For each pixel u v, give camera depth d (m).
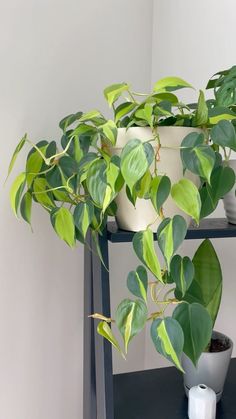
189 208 0.58
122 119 0.71
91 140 0.68
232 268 1.09
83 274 0.98
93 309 0.80
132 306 0.62
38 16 0.84
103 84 0.99
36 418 0.90
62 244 0.93
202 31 1.09
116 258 1.07
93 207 0.64
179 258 0.65
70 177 0.67
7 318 0.83
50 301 0.91
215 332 0.92
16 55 0.81
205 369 0.82
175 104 0.68
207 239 0.85
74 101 0.92
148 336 1.18
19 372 0.86
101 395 0.73
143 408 0.84
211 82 0.83
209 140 0.68
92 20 0.95
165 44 1.13
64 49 0.89
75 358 0.97
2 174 0.80
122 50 1.03
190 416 0.78
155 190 0.59
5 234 0.82
